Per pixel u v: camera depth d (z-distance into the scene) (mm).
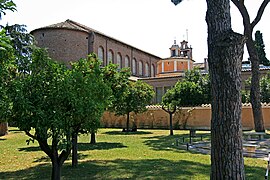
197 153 12492
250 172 8383
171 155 11859
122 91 14594
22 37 29875
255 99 16453
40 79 5961
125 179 7629
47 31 41375
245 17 16109
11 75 5953
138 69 56469
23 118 5750
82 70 7285
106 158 11195
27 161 10781
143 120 31312
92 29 46875
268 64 48719
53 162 6422
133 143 16500
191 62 54312
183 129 28578
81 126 6547
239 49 5043
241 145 4965
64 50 41219
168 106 23453
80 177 7914
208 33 5328
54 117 5762
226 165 4859
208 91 27766
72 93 5953
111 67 14086
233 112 4949
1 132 22547
